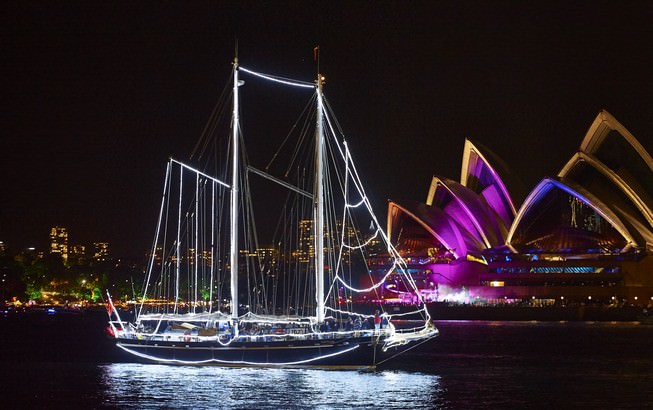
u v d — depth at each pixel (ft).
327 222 223.10
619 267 478.59
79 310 647.56
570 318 460.55
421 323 440.04
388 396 161.68
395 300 514.68
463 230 507.30
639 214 452.76
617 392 169.07
